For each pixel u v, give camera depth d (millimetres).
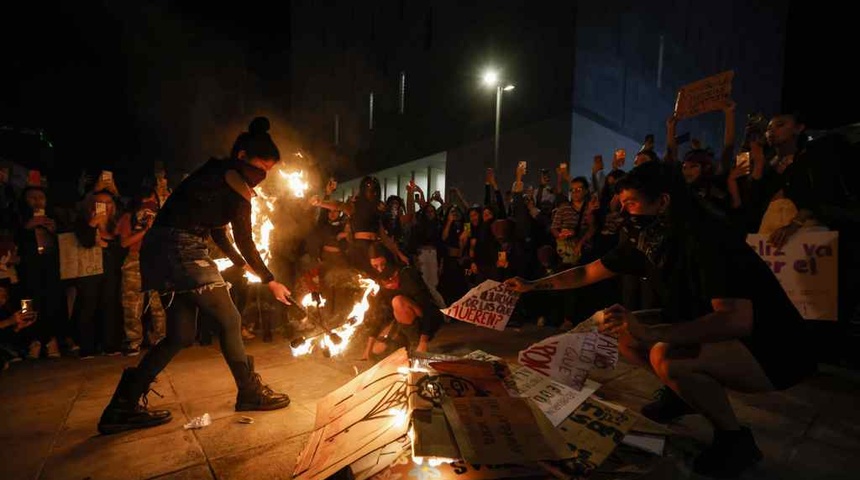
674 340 2051
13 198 5332
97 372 4020
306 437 2639
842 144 3436
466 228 6879
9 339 4531
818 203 3391
